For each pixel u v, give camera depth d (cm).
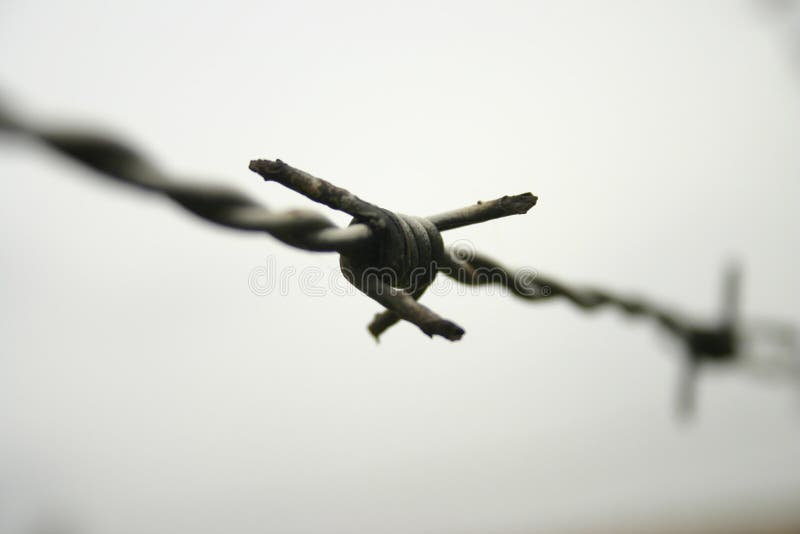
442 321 14
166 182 13
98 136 13
